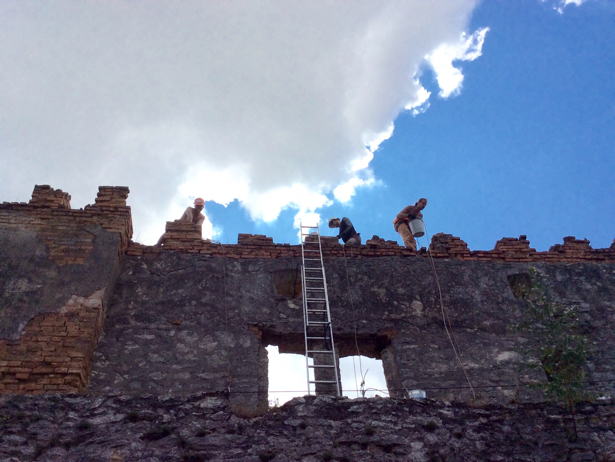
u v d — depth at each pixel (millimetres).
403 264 11594
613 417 8406
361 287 11102
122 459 7332
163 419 7812
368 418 8109
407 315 10750
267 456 7539
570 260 12180
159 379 9305
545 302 9656
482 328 10688
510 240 12336
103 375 9203
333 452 7668
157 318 10117
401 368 9945
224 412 7992
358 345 10672
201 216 12680
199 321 10172
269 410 8180
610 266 12086
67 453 7336
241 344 9938
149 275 10750
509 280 11727
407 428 8047
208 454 7516
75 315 9406
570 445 8070
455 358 10156
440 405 8414
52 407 7770
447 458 7801
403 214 12891
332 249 11703
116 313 10070
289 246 11602
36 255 10102
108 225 10781
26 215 10680
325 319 10547
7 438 7352
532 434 8188
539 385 8734
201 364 9578
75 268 10031
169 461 7395
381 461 7645
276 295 10781
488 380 9891
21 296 9492
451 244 12109
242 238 11617
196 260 11125
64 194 11250
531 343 10227
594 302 11391
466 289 11289
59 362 8805
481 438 8086
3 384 8492
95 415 7754
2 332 9008
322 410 8156
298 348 10703
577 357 8758
